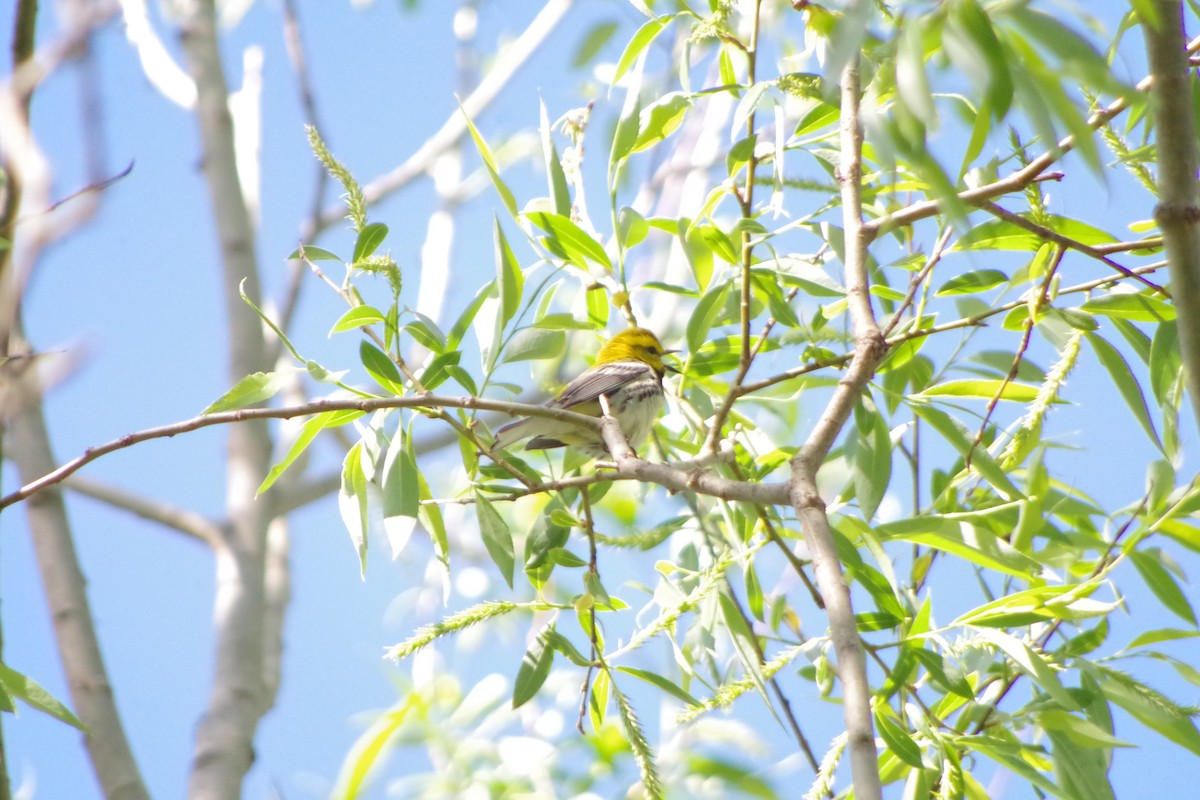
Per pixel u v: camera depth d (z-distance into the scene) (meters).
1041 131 4.91
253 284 16.50
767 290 10.14
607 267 9.94
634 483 14.45
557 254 10.05
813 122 10.12
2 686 7.86
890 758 9.58
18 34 9.56
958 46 5.09
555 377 13.97
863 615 9.21
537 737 13.78
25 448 12.26
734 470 9.30
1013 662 9.27
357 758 12.58
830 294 10.04
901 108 5.30
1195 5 8.59
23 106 7.72
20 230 8.22
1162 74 6.09
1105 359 8.95
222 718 13.33
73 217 7.64
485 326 9.85
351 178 8.60
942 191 5.14
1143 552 9.14
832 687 9.71
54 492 12.29
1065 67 4.97
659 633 8.31
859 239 8.23
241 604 14.37
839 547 9.29
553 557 9.38
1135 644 8.76
